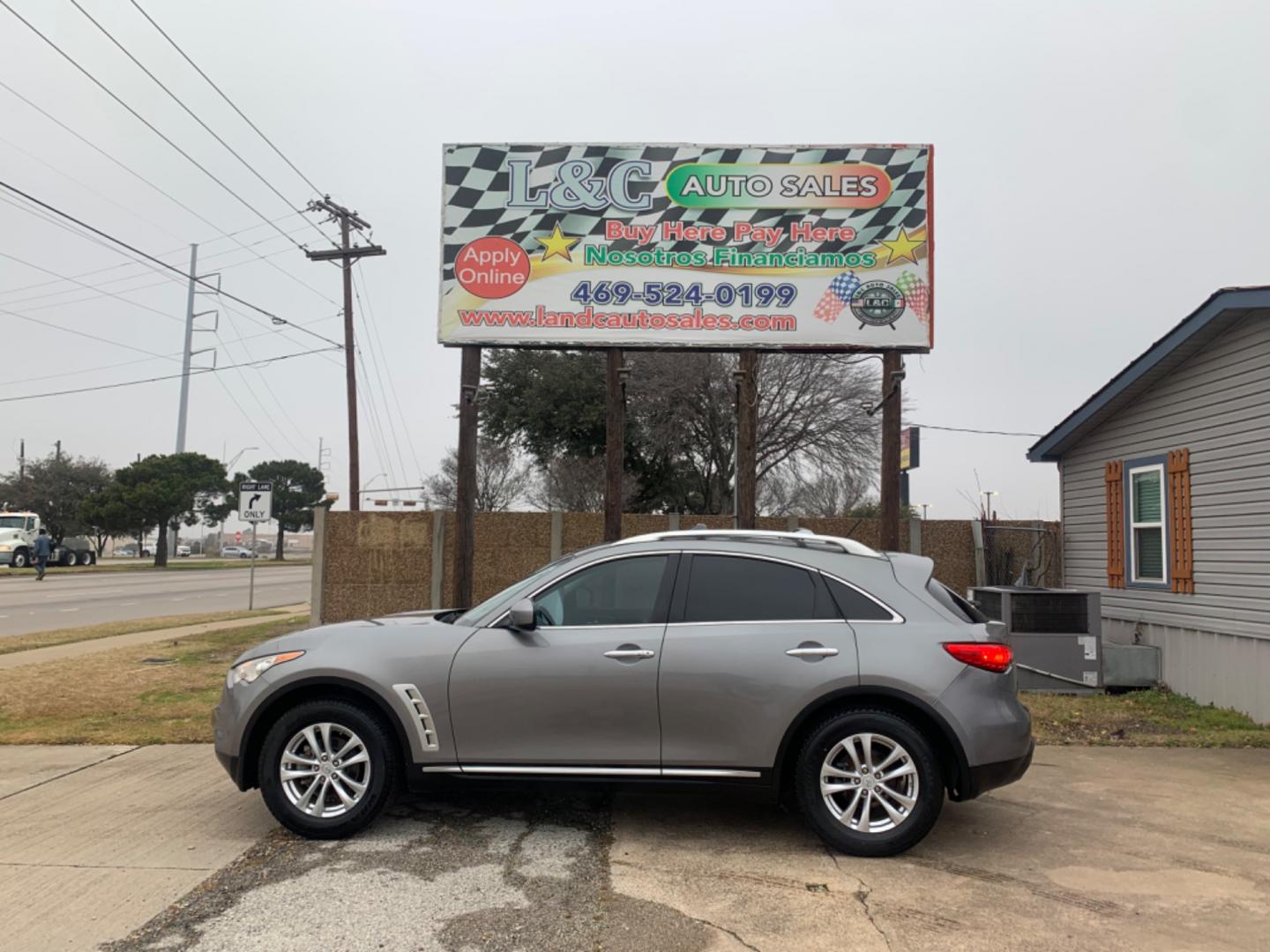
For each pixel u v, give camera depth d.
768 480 32.44
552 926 4.07
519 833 5.33
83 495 64.69
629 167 10.54
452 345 10.57
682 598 5.21
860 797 4.95
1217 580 9.37
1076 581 12.41
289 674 5.16
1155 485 10.62
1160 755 7.45
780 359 28.08
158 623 18.50
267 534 137.25
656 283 10.48
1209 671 9.49
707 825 5.50
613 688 5.01
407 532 13.75
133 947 3.85
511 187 10.55
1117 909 4.30
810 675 4.91
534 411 30.88
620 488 10.62
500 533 13.64
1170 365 10.05
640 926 4.07
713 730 4.96
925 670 4.87
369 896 4.38
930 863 4.88
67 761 7.08
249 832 5.34
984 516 13.47
